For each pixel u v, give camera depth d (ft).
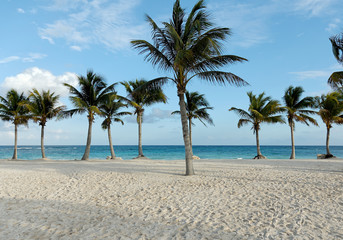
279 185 24.31
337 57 33.99
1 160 66.85
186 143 32.17
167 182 26.58
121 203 18.74
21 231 13.15
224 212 16.12
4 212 16.57
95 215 15.90
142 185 25.16
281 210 16.29
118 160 65.16
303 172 33.01
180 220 14.69
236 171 34.94
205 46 28.55
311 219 14.37
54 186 25.14
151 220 14.79
